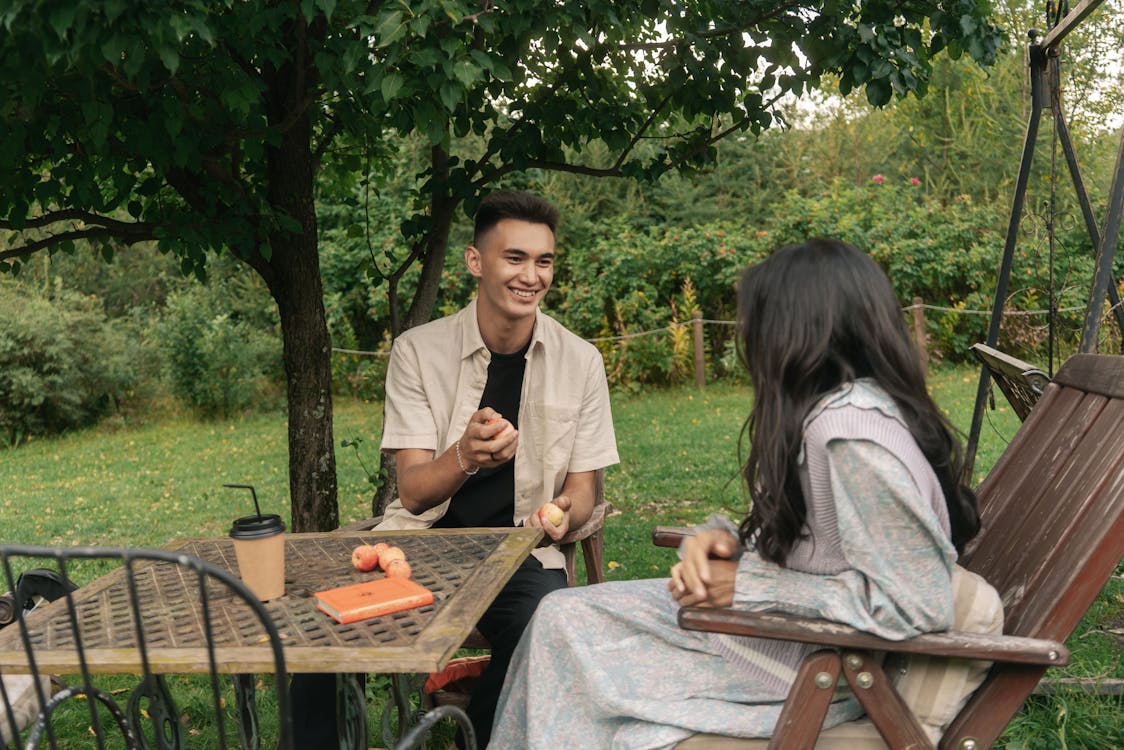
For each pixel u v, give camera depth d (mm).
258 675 3656
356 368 12938
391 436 2881
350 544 2375
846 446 1619
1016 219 3949
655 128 4426
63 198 3768
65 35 1938
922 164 14172
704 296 12648
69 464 9938
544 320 2936
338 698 2043
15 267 4238
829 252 1755
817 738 1693
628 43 4059
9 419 11586
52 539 6676
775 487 1697
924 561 1605
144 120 3131
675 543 2361
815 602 1685
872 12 3621
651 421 9906
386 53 2545
